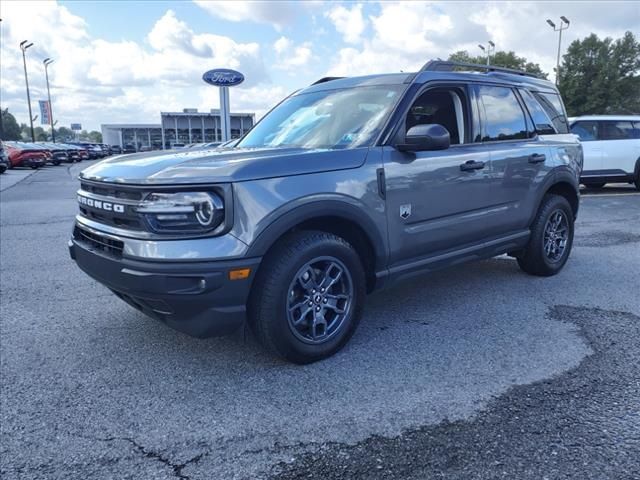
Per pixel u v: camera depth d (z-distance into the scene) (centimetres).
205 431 258
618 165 1202
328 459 235
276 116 448
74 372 324
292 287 308
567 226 529
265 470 228
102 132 6094
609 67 5791
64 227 862
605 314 413
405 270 371
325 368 324
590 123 1205
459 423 261
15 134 10169
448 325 394
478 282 507
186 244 277
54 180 1984
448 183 386
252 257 285
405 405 279
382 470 226
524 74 523
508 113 465
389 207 348
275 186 295
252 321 308
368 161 338
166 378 315
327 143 369
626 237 715
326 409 277
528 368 320
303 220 303
